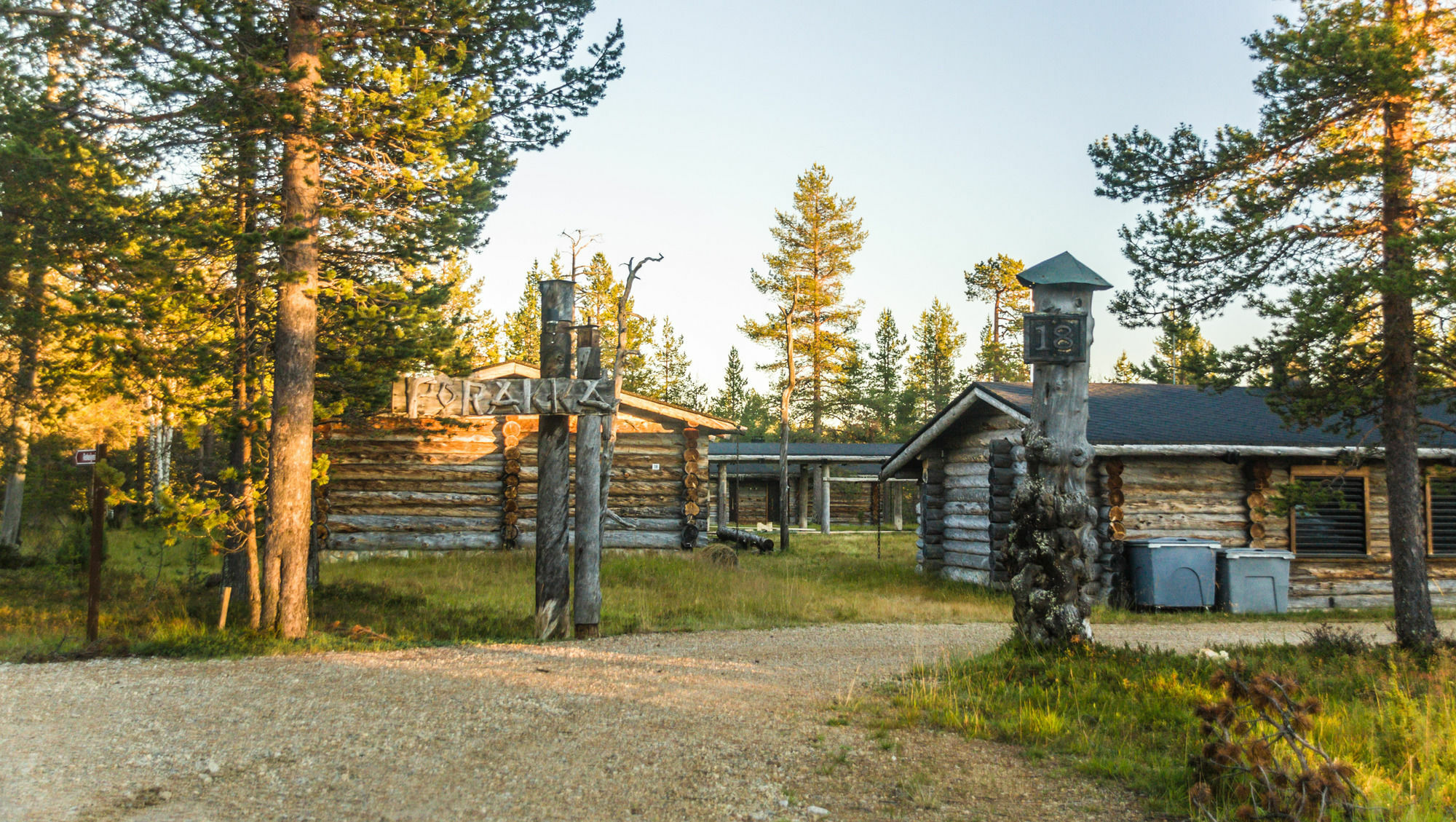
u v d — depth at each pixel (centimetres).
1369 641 1166
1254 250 1093
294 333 1064
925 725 679
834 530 4025
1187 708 693
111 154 1023
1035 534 903
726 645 1066
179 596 1353
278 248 1078
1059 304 901
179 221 1020
